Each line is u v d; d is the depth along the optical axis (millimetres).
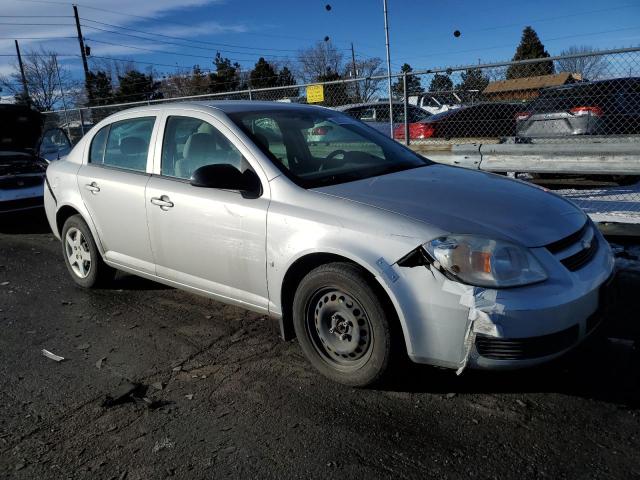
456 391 3088
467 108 9867
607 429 2691
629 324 3852
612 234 5844
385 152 4160
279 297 3389
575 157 6793
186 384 3344
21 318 4562
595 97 8469
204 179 3387
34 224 8781
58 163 5242
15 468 2611
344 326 3115
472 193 3273
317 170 3611
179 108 4164
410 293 2781
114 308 4676
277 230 3299
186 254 3922
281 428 2836
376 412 2932
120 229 4445
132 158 4465
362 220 2996
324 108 4609
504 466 2461
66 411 3096
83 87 45406
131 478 2512
